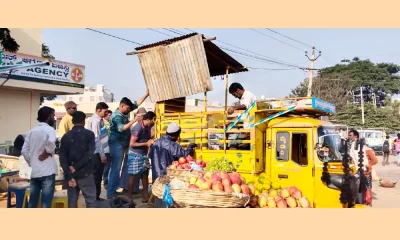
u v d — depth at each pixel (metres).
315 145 7.02
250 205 5.48
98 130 7.99
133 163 7.71
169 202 4.61
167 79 7.86
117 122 7.87
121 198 6.36
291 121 7.30
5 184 9.72
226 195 4.47
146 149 7.95
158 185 5.10
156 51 7.95
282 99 7.38
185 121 7.93
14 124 17.58
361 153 7.05
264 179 6.61
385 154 23.77
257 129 7.22
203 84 7.52
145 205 7.55
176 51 7.76
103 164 8.02
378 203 10.56
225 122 7.45
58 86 18.41
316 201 6.90
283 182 7.20
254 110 7.17
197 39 7.54
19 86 16.50
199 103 38.19
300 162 7.18
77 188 6.04
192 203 4.46
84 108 38.94
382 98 65.31
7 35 10.67
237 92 8.37
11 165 10.11
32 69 17.09
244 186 5.01
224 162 6.04
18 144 10.73
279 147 7.34
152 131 8.62
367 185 8.43
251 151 7.09
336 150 7.18
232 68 9.02
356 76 61.00
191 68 7.61
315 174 6.95
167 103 8.53
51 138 5.93
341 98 51.94
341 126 7.79
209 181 4.89
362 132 33.12
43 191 5.95
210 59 8.57
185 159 6.70
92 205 6.05
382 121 49.47
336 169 6.89
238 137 7.61
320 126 7.14
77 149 5.95
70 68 19.08
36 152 5.89
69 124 8.34
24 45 18.11
